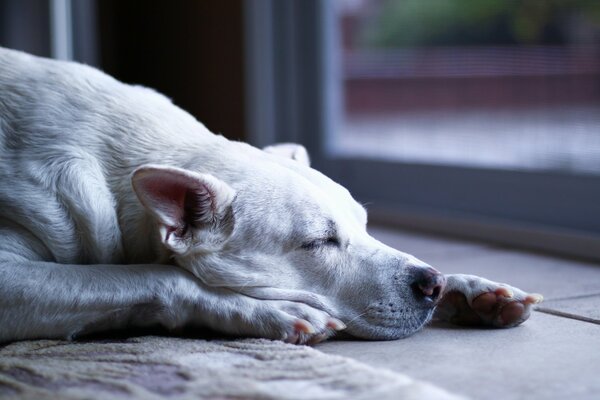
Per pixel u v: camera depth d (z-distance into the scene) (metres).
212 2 5.52
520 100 4.11
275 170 2.41
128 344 2.21
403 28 4.74
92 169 2.41
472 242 4.07
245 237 2.30
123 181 2.43
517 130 4.14
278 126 5.30
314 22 5.20
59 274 2.25
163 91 6.03
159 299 2.25
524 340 2.27
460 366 2.04
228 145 2.54
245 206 2.31
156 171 2.19
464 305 2.44
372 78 4.95
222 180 2.35
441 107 4.55
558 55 3.89
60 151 2.39
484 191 4.29
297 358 2.05
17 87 2.50
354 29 5.04
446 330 2.41
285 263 2.32
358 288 2.32
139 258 2.44
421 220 4.47
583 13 3.76
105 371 1.99
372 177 4.91
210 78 5.61
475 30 4.31
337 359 2.03
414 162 4.66
